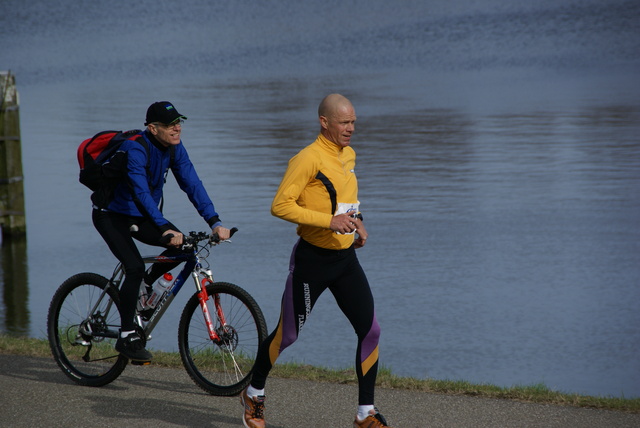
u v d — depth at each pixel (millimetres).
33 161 54750
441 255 33906
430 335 25844
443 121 65812
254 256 33969
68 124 68500
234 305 13492
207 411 12906
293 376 14641
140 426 12227
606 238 35750
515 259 33250
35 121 70688
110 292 14297
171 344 25094
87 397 13562
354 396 13508
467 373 22922
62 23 167250
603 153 52469
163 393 13789
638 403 12883
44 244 38156
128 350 13531
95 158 13523
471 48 116750
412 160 52062
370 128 63656
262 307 28203
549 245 34969
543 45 115375
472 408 12805
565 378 22562
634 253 33688
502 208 40719
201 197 13859
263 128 64562
